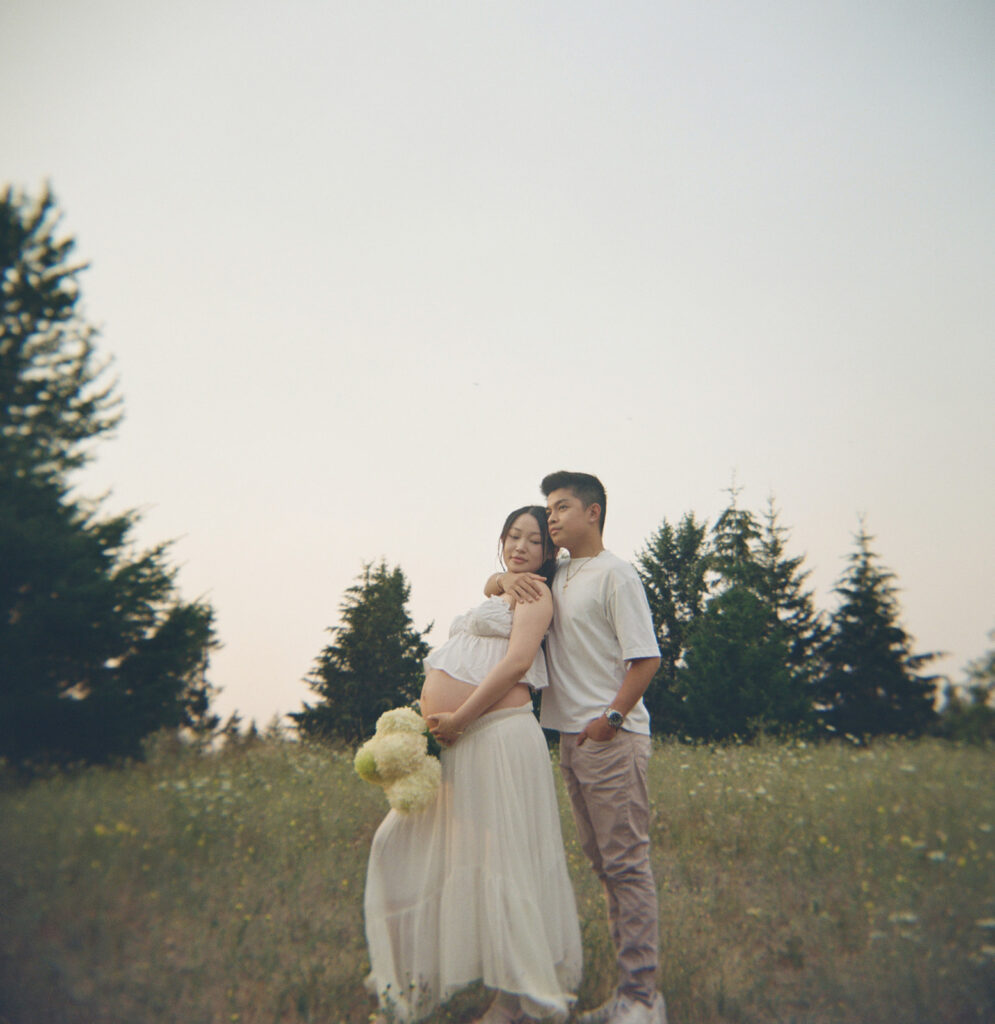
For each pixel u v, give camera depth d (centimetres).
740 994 258
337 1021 243
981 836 302
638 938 257
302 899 304
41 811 271
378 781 271
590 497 294
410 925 262
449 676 276
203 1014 229
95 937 242
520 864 255
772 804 390
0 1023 215
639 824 270
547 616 274
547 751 277
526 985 240
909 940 262
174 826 293
